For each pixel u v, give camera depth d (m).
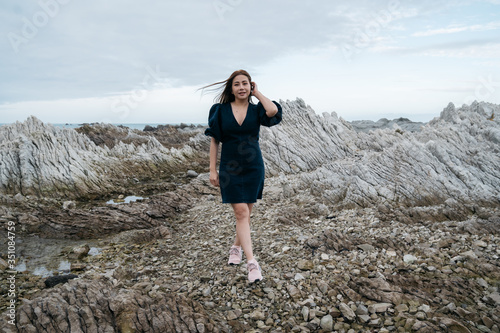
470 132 12.97
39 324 2.67
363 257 4.28
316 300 3.41
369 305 3.23
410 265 3.99
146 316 2.87
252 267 3.69
